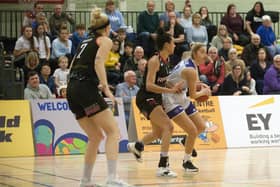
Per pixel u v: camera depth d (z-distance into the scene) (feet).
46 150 62.28
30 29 74.18
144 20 82.12
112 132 33.45
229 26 88.12
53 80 69.46
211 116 68.69
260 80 78.54
